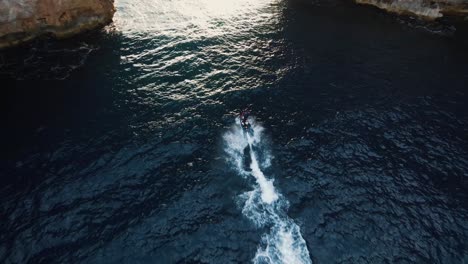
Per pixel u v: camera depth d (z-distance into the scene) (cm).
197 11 4966
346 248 2475
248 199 2739
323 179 2891
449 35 4591
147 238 2480
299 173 2930
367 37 4550
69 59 3991
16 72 3794
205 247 2450
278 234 2539
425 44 4428
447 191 2831
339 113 3453
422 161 3045
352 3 5347
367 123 3359
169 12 4888
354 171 2955
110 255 2388
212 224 2573
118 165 2933
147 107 3453
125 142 3111
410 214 2675
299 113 3441
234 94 3628
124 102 3500
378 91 3709
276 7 5238
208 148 3091
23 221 2558
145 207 2656
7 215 2588
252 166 2972
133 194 2738
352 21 4897
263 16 4984
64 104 3456
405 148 3147
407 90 3731
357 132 3272
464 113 3488
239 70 3941
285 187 2831
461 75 3950
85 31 4375
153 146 3089
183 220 2591
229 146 3119
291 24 4812
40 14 3966
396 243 2505
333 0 5425
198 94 3616
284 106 3516
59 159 2962
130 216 2598
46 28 4128
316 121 3366
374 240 2519
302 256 2431
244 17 4931
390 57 4197
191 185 2808
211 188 2794
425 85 3800
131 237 2481
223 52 4206
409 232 2566
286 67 4012
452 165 3020
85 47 4172
